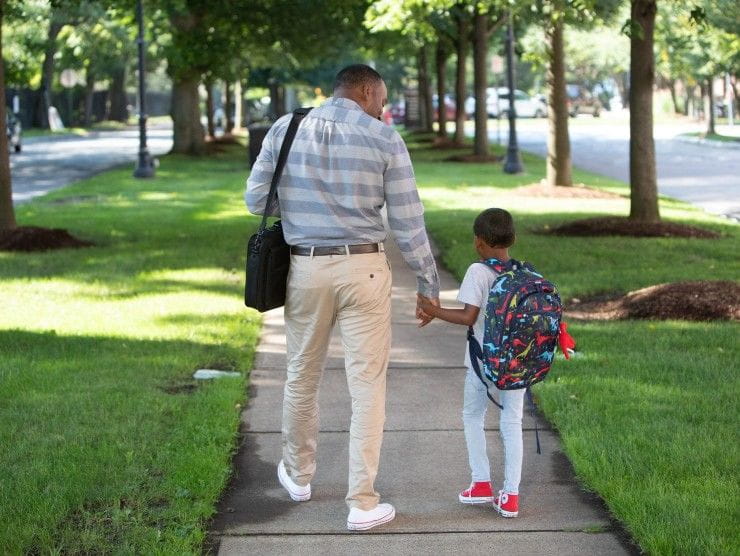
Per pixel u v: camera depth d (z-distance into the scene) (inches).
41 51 1929.1
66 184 1035.9
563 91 845.2
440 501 207.5
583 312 384.2
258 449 238.4
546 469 223.5
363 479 192.1
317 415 205.6
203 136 1460.4
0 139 558.9
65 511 192.1
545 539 188.2
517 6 635.5
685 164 1188.5
